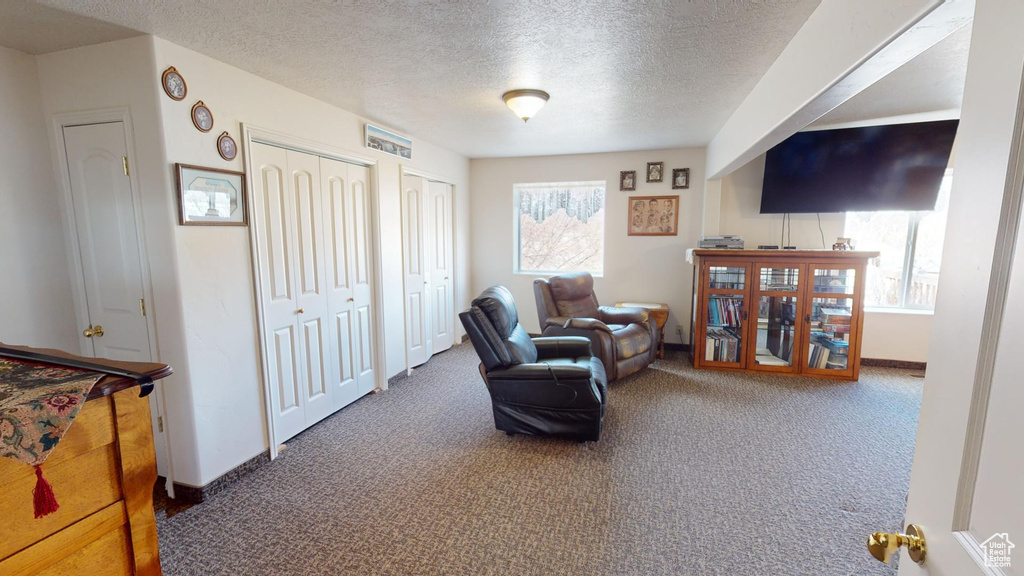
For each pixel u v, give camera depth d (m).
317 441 2.76
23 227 2.05
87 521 0.97
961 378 0.57
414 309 4.16
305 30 1.86
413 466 2.46
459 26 1.84
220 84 2.19
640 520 1.98
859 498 2.13
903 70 2.29
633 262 4.81
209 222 2.16
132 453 1.04
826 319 3.81
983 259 0.53
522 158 5.01
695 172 4.51
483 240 5.26
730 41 2.00
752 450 2.59
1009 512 0.48
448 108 3.04
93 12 1.69
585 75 2.43
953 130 3.50
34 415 0.84
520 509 2.06
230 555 1.78
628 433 2.82
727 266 3.94
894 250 4.11
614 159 4.73
